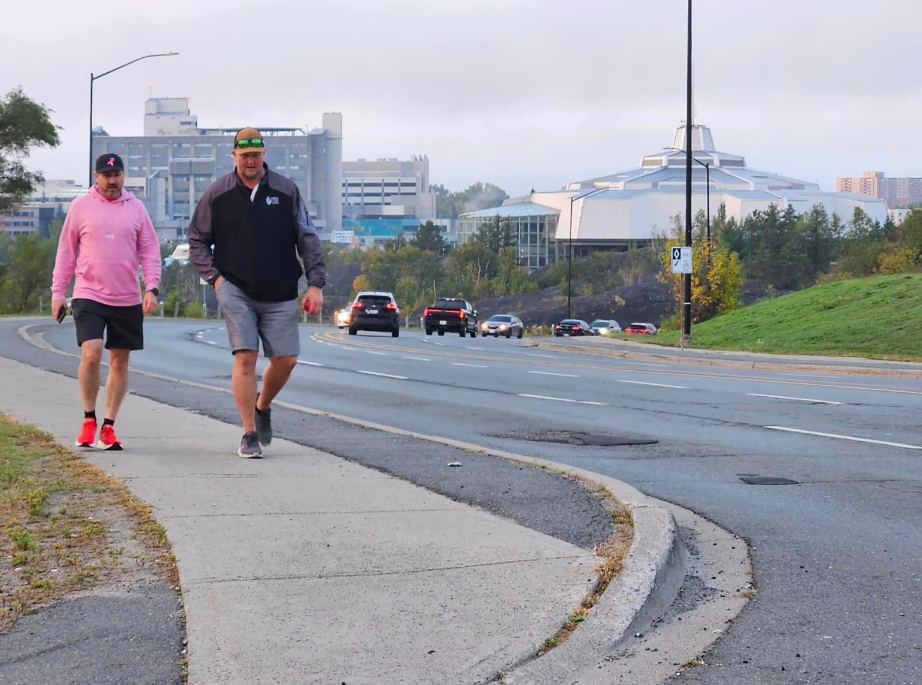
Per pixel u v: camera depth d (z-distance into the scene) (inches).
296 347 415.2
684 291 1606.8
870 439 546.6
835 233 6668.3
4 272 3284.9
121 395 426.9
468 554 271.3
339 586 242.4
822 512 361.1
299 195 410.0
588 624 223.3
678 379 977.5
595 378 978.7
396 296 6491.1
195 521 300.7
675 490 400.8
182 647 205.3
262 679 188.2
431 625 218.1
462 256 7066.9
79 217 414.0
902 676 204.8
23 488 338.3
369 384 883.4
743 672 206.2
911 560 296.5
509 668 199.0
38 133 3122.5
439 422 619.2
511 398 768.9
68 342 1405.0
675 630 232.5
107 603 230.1
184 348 1390.3
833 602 255.4
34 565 255.1
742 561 295.1
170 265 7775.6
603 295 5359.3
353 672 192.7
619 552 278.1
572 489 372.5
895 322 1502.2
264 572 252.1
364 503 331.9
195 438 468.4
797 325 1692.9
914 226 3112.7
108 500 325.1
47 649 203.3
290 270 408.5
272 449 442.3
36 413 544.1
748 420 631.8
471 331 2544.3
